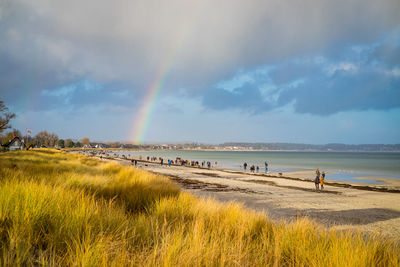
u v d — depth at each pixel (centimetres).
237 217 517
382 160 11131
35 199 322
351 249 297
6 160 1557
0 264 182
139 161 7906
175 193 875
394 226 891
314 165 7150
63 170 1370
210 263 233
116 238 262
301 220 486
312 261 276
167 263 212
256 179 2992
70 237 249
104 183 917
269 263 265
